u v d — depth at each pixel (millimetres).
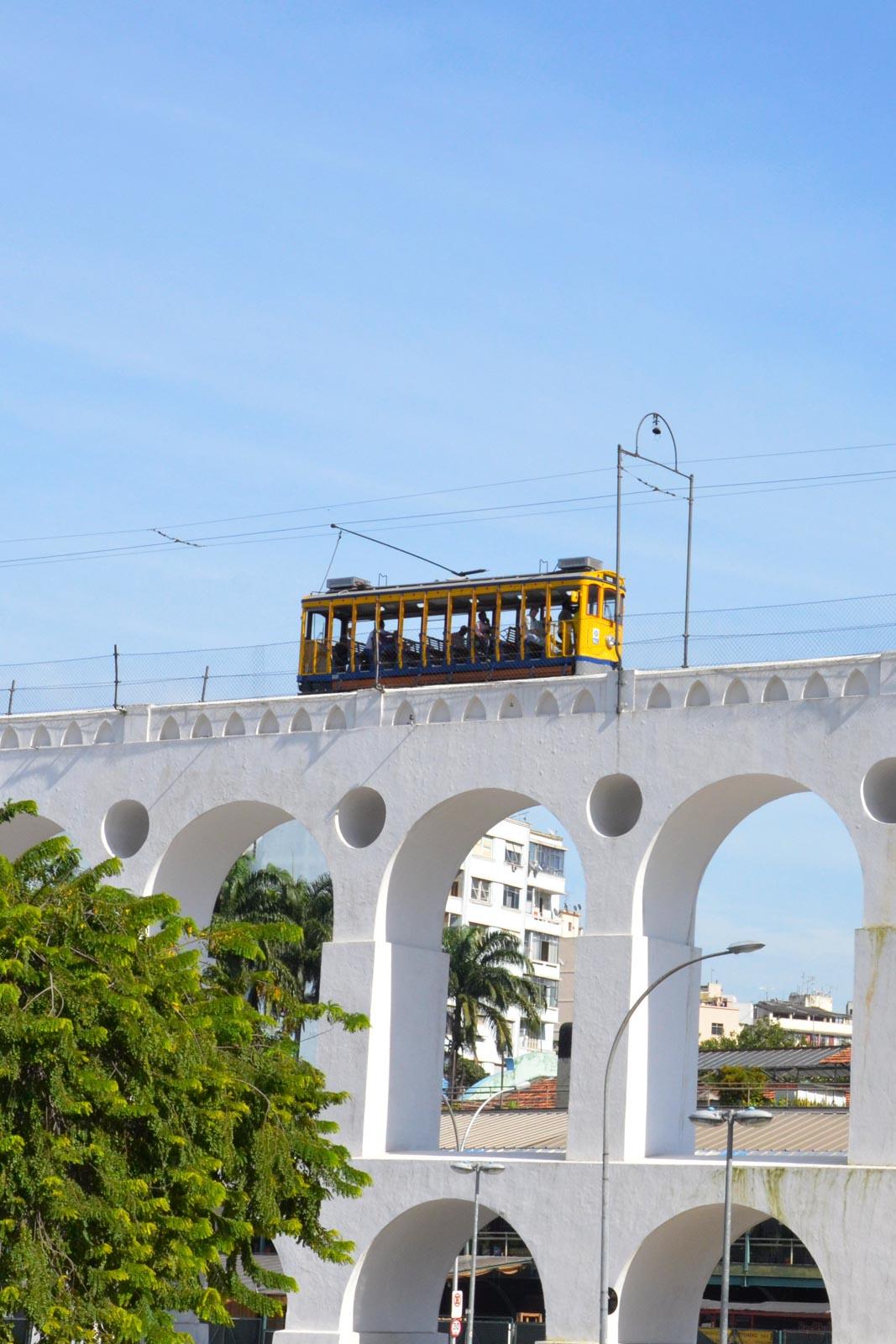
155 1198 36938
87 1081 35406
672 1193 48562
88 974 36562
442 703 54500
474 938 117062
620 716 51688
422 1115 54969
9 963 35531
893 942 47219
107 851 59625
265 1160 39844
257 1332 67500
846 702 48719
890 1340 45594
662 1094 51156
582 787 51875
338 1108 53844
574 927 160000
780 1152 53500
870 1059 47188
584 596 61500
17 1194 35375
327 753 55969
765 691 50031
